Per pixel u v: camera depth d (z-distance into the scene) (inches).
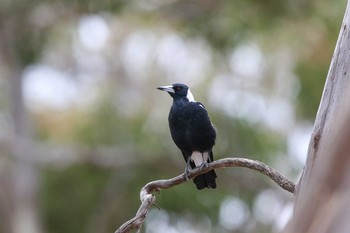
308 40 602.2
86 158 695.1
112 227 713.0
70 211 732.0
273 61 674.2
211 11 611.8
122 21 700.0
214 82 685.9
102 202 712.4
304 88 603.2
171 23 678.5
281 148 652.7
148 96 742.5
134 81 759.7
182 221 680.4
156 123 689.0
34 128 770.8
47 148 714.2
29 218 732.7
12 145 722.2
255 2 586.9
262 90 685.9
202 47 653.9
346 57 175.3
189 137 303.6
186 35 636.1
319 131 170.9
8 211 728.3
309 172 166.7
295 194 173.3
